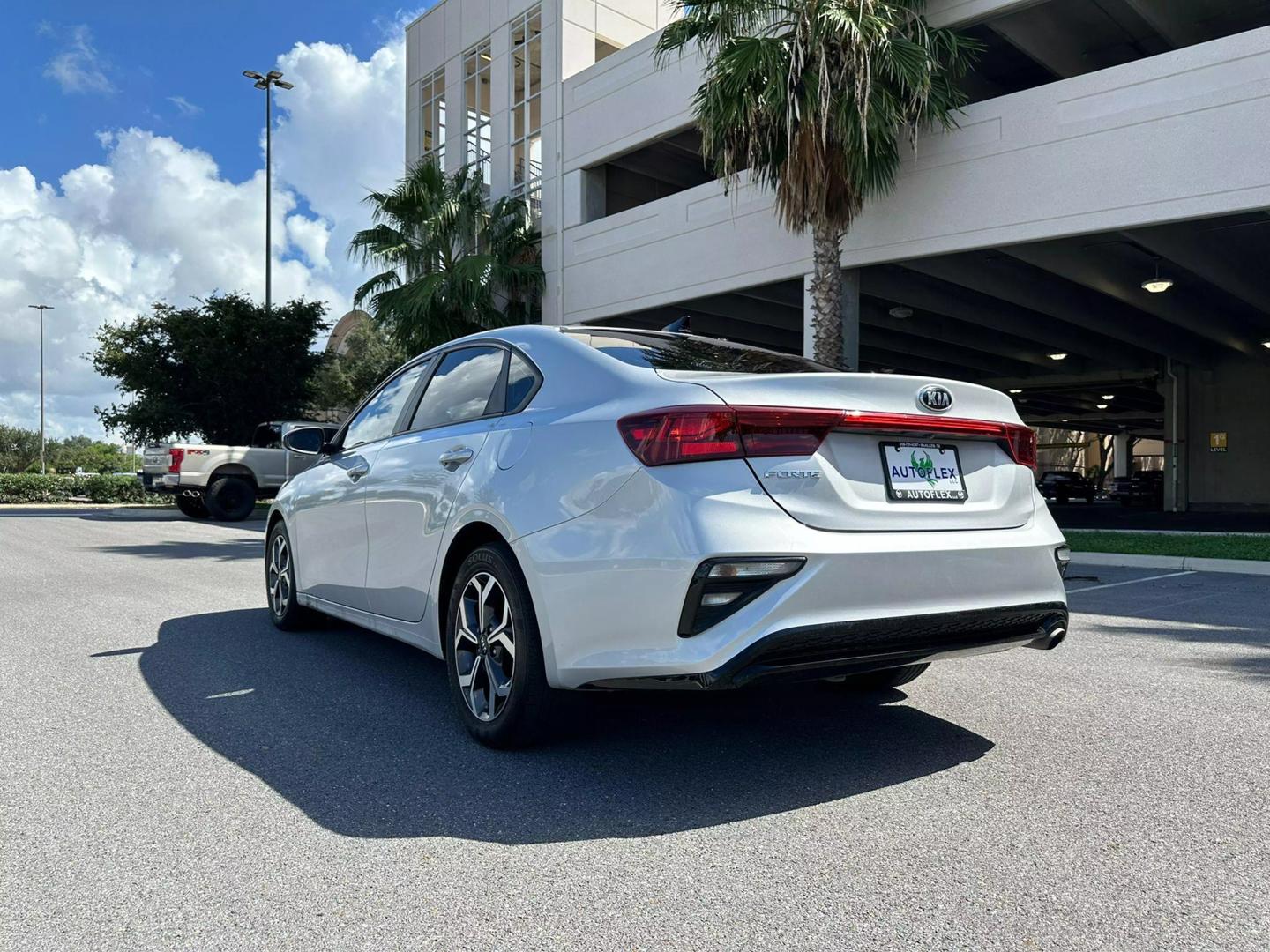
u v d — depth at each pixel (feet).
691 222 51.88
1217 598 23.07
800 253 45.78
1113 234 43.09
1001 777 9.36
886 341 73.36
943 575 8.93
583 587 8.87
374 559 13.05
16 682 13.44
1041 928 6.24
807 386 8.89
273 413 84.64
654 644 8.35
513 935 6.14
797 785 9.11
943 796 8.83
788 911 6.49
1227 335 65.21
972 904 6.61
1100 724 11.34
